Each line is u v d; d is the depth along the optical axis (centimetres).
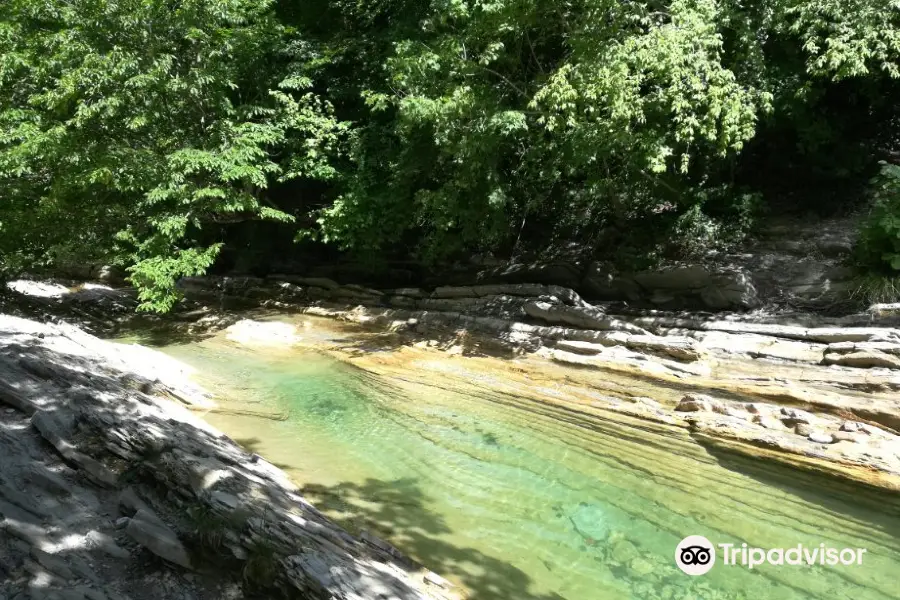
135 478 480
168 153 1250
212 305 1662
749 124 779
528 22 970
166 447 507
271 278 1783
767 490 601
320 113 1392
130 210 1398
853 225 1006
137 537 407
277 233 1861
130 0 1170
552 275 1251
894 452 584
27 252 1441
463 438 734
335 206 1324
